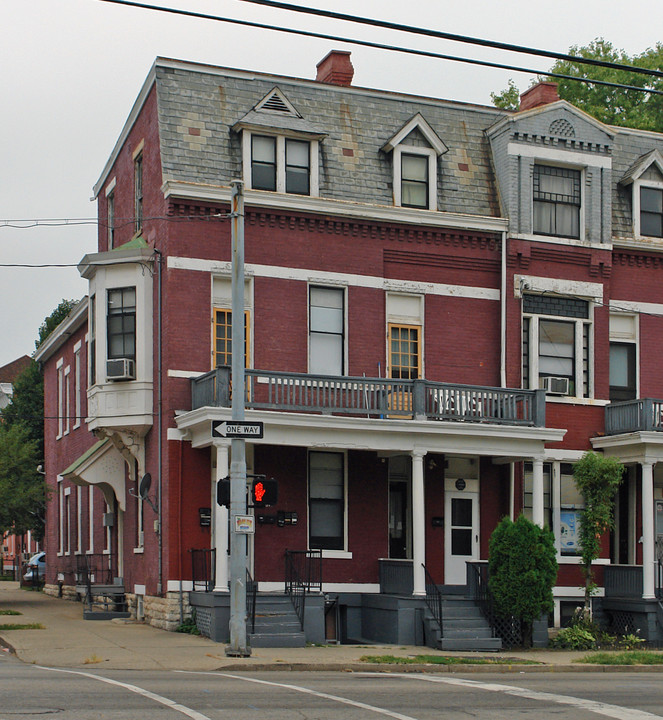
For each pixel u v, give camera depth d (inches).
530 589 986.1
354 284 1115.3
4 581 2399.1
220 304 1073.5
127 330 1090.7
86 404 1407.5
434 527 1122.0
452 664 812.0
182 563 1020.5
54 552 1611.7
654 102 1916.8
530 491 1167.6
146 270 1088.2
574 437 1172.5
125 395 1080.8
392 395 1066.7
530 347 1175.0
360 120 1167.0
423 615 1002.7
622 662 861.8
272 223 1091.9
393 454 1093.8
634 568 1119.6
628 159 1282.0
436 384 1061.8
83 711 490.6
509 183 1172.5
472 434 1055.0
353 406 1041.5
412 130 1162.0
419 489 1035.3
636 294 1234.6
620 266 1231.5
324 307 1108.5
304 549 1065.5
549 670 829.2
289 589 997.2
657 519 1208.8
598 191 1210.6
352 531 1089.4
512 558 993.5
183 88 1109.1
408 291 1138.0
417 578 1016.9
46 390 1724.9
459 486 1136.2
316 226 1107.3
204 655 807.7
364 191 1135.6
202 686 606.5
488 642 977.5
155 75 1104.8
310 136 1117.1
